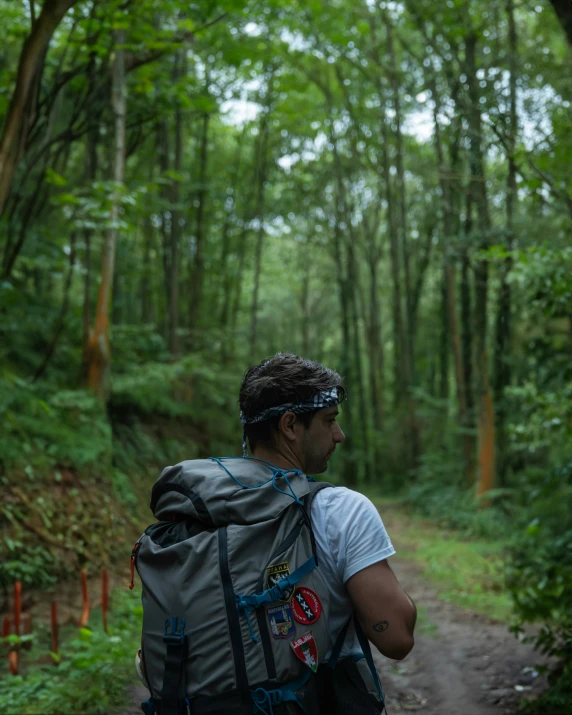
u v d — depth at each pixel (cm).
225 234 2017
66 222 912
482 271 1286
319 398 161
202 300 1758
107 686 419
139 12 699
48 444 765
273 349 2630
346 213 2080
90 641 492
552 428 654
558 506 800
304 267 2906
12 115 494
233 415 1422
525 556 759
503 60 1002
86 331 898
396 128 1783
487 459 1315
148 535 153
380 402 2189
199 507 148
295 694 138
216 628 138
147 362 1150
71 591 624
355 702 149
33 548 638
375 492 1906
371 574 146
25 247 902
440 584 812
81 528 710
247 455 167
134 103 888
